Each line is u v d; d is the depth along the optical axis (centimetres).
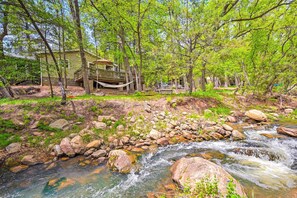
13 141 470
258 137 579
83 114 654
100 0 963
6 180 355
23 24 596
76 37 716
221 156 447
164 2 1042
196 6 855
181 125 676
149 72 1470
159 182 333
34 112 604
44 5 549
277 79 1145
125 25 1080
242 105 1076
